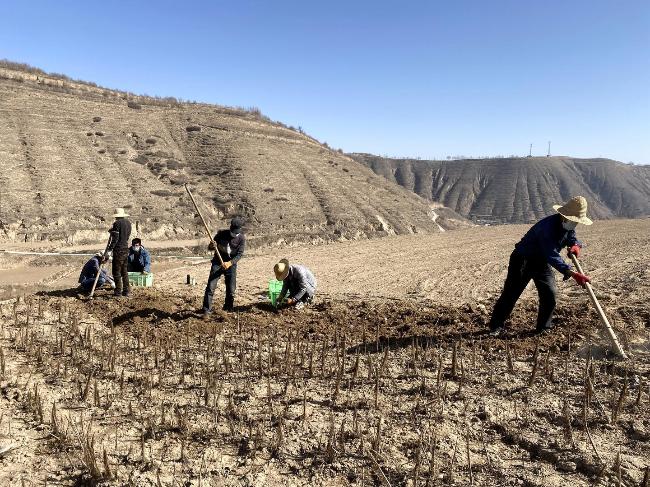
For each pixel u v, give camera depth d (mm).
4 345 5965
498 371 4668
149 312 7492
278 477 3229
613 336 4645
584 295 7355
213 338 6246
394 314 7055
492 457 3332
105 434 3811
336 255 15406
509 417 3824
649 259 10375
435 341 5652
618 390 4035
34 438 3738
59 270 27531
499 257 13211
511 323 6000
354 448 3500
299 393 4480
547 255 5055
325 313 7328
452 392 4316
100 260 9445
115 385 4758
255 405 4258
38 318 7301
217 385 4723
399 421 3867
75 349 5789
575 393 4086
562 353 4941
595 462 3119
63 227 38156
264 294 9109
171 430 3859
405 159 173000
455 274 10836
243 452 3529
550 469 3146
